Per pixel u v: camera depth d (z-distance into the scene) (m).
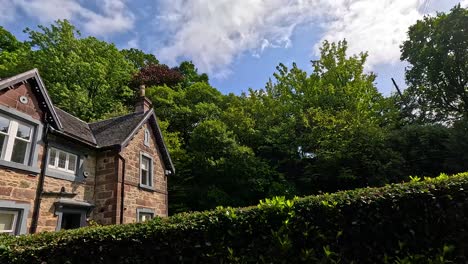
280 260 4.03
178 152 22.72
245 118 26.94
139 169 13.41
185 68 43.25
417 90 27.70
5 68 22.25
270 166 24.27
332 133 23.45
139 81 33.94
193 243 4.42
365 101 26.09
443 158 20.48
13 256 4.88
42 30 25.75
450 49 22.91
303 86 29.20
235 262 4.15
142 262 4.48
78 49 25.67
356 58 27.80
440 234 3.84
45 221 9.18
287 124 26.77
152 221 5.04
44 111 10.02
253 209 4.57
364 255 3.91
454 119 25.30
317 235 4.09
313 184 23.97
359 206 4.11
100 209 11.20
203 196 21.19
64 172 10.52
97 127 14.77
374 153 21.73
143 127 14.67
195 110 28.39
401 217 3.97
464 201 3.90
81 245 4.80
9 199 8.20
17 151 8.92
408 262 3.65
